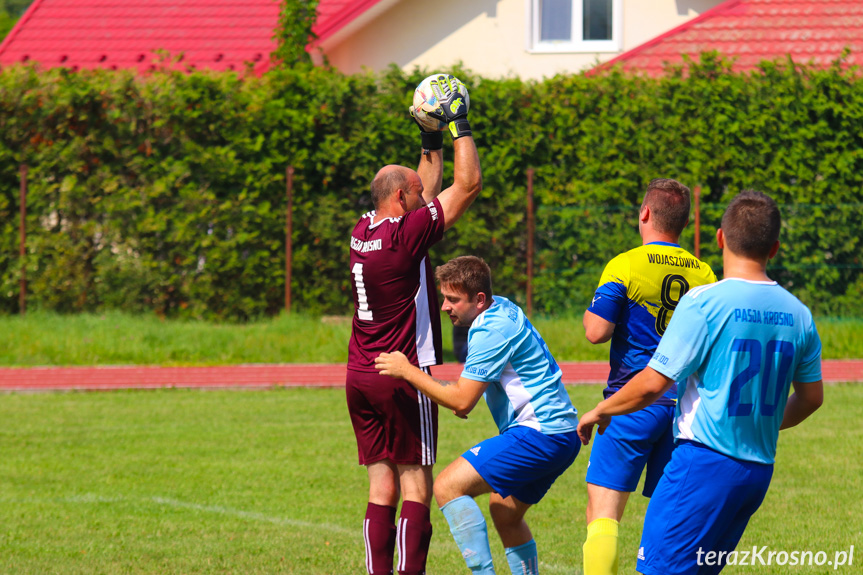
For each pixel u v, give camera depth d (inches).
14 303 2421.3
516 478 666.2
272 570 778.2
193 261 2389.3
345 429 1428.4
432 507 1044.5
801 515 941.2
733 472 532.7
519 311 689.6
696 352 536.1
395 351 676.1
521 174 2417.6
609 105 2393.0
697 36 2940.5
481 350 658.2
